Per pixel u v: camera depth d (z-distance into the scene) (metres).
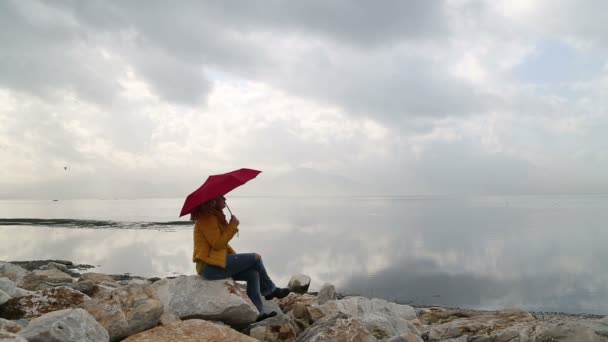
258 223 75.00
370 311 8.41
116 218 93.81
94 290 7.90
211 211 7.14
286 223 74.69
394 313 8.68
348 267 26.31
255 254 7.45
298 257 30.89
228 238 7.04
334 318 6.18
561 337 6.32
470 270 24.98
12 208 174.38
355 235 49.75
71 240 44.88
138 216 104.38
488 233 50.19
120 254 33.31
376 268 25.92
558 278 22.33
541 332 6.61
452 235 48.38
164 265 27.81
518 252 33.28
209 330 5.37
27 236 49.72
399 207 170.00
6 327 4.89
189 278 7.11
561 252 33.16
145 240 45.03
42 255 32.41
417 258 30.30
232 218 7.15
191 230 59.84
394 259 29.88
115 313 5.65
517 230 53.94
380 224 70.00
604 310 15.80
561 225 61.81
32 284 9.88
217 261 6.98
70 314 4.71
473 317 8.46
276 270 25.23
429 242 41.19
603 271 24.50
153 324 5.82
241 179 6.89
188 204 6.86
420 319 9.23
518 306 16.48
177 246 39.34
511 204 185.75
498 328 7.25
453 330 7.29
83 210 150.25
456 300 17.48
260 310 7.26
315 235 49.94
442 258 30.27
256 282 7.41
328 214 112.81
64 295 6.29
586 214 94.75
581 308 16.14
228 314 6.58
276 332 6.59
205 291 6.80
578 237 44.62
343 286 20.31
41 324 4.53
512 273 24.00
